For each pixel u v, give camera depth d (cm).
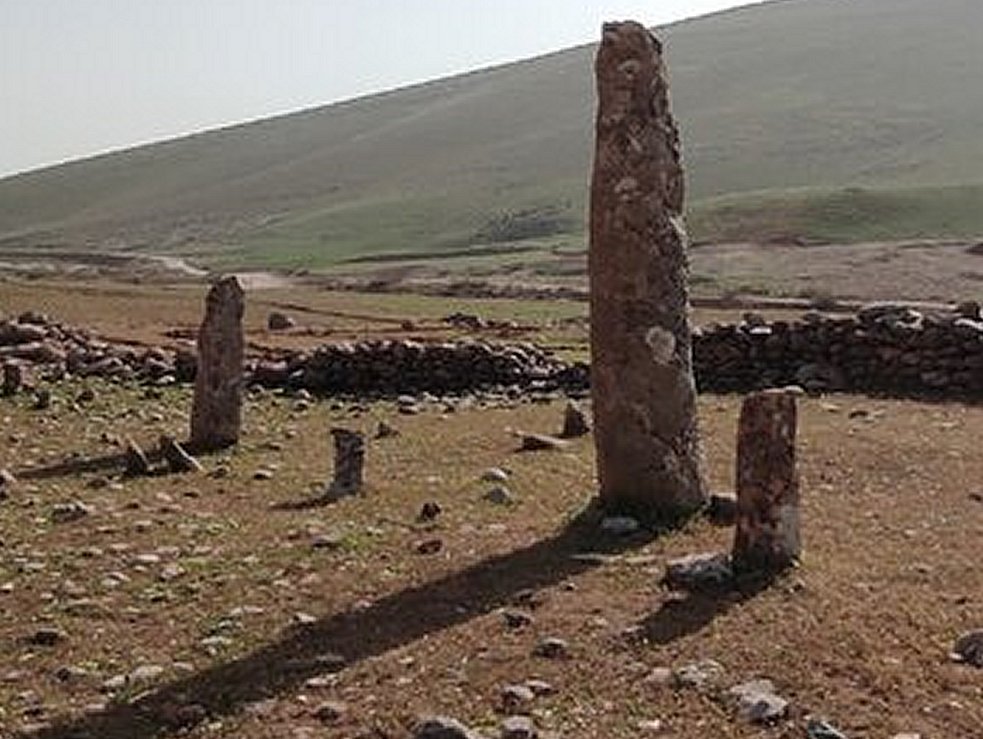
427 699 931
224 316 1917
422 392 2552
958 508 1443
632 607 1091
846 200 10788
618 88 1355
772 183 13888
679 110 17975
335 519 1418
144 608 1142
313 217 16238
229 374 1914
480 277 8838
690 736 869
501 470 1619
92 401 2358
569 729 880
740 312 5491
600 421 1372
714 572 1138
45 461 1819
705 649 998
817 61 19262
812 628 1030
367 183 18250
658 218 1350
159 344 3356
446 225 14488
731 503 1339
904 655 985
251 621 1100
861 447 1745
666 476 1348
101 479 1672
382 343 2636
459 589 1157
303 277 9744
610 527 1305
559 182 15825
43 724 916
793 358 2398
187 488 1609
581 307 5766
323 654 1018
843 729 873
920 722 882
